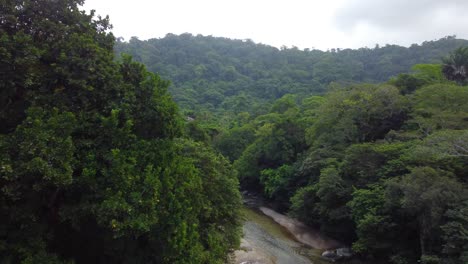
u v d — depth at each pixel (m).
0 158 8.30
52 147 8.80
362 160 26.31
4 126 10.28
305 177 37.69
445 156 19.30
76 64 10.88
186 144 18.69
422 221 18.64
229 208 19.84
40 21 11.23
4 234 9.10
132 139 11.91
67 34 11.59
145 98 12.79
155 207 10.55
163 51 146.62
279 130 46.69
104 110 11.30
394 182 20.33
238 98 103.50
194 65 135.62
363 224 21.48
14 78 9.72
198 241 15.39
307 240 30.14
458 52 41.12
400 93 35.84
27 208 9.29
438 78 38.19
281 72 129.88
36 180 8.88
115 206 9.09
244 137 60.34
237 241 19.48
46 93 10.59
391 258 21.09
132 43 142.25
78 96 10.81
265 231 32.41
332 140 34.47
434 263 17.06
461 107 26.91
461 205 16.52
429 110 26.98
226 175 21.25
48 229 10.40
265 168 48.28
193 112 82.06
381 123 32.69
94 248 11.67
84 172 9.47
